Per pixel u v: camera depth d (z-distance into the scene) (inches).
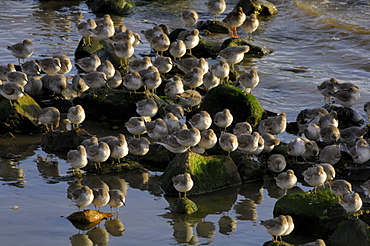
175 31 1563.7
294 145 948.6
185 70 1295.5
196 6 1953.7
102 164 941.8
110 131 1109.7
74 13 1840.6
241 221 791.7
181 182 828.0
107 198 787.4
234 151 965.2
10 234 738.8
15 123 1076.5
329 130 1004.6
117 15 1841.8
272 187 908.0
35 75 1239.5
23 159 974.4
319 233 761.6
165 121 1021.8
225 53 1315.2
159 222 782.5
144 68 1254.9
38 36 1601.9
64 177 908.6
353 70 1395.2
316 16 1817.2
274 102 1219.2
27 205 815.1
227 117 1005.8
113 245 721.0
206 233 755.4
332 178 871.1
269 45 1585.9
